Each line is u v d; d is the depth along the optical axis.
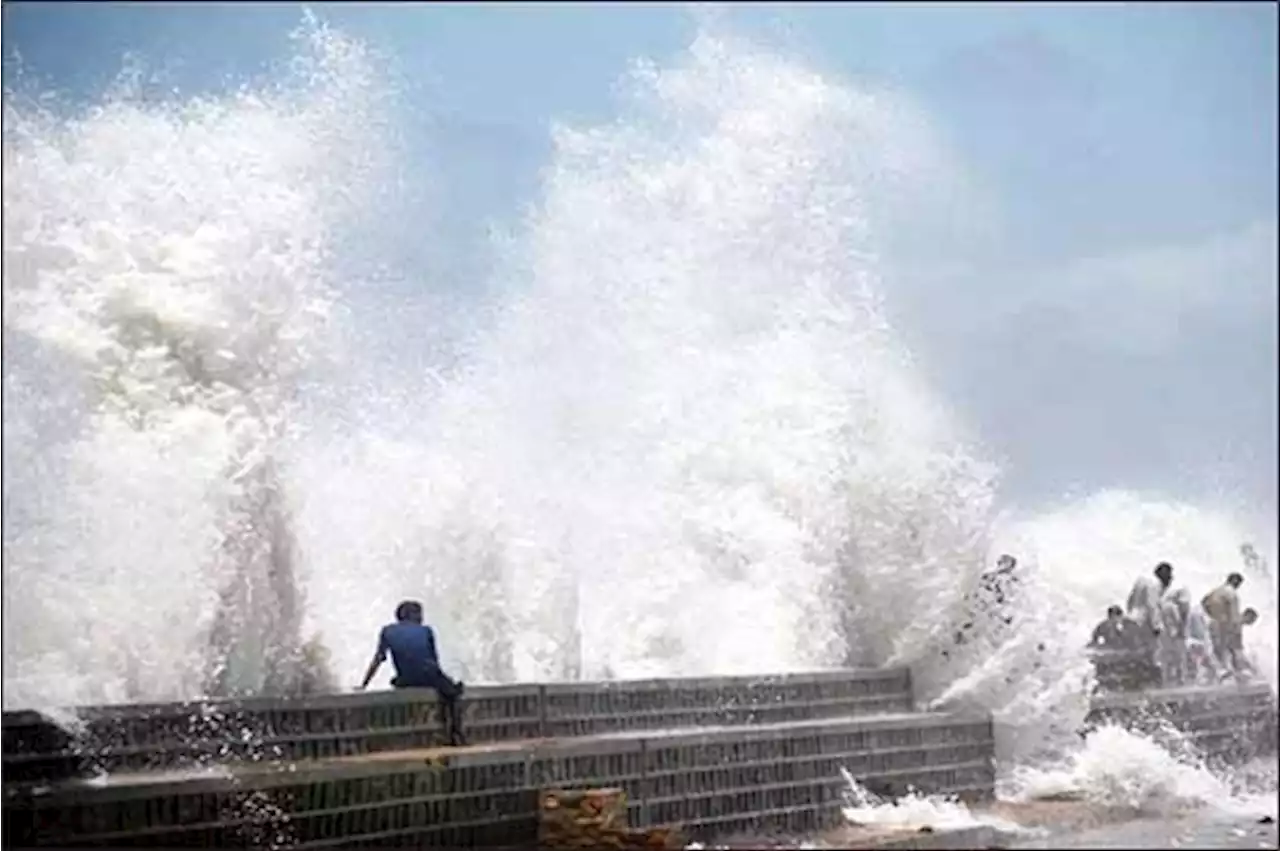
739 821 46.56
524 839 40.91
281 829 36.44
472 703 43.22
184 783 35.25
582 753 42.59
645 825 43.94
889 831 47.91
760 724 50.38
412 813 38.75
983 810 52.72
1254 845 48.16
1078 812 52.84
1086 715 58.88
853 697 55.59
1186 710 63.66
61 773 35.97
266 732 38.97
